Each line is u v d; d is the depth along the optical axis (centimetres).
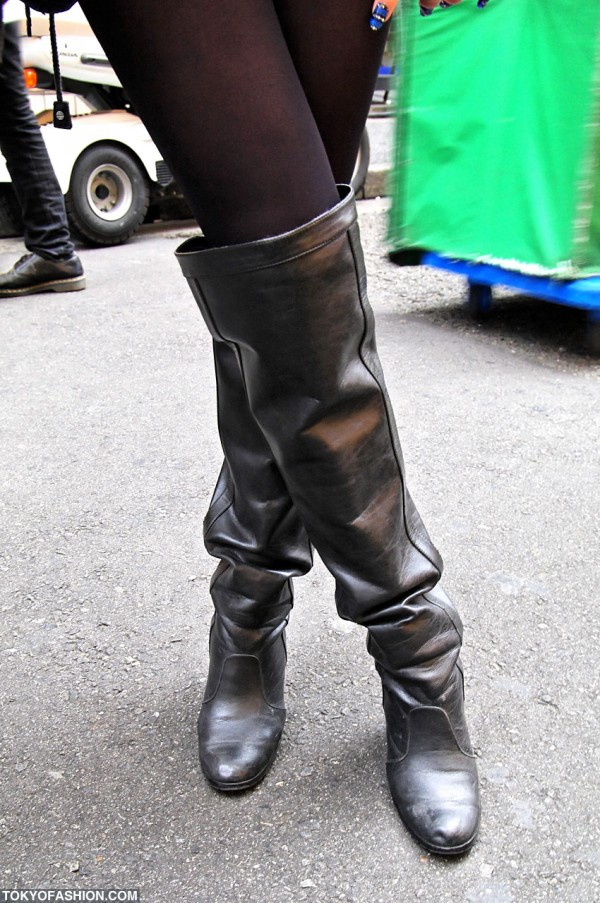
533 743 127
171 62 81
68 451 233
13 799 118
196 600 167
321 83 97
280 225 87
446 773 113
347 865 107
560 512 198
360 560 105
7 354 313
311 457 97
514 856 108
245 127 83
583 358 301
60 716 135
